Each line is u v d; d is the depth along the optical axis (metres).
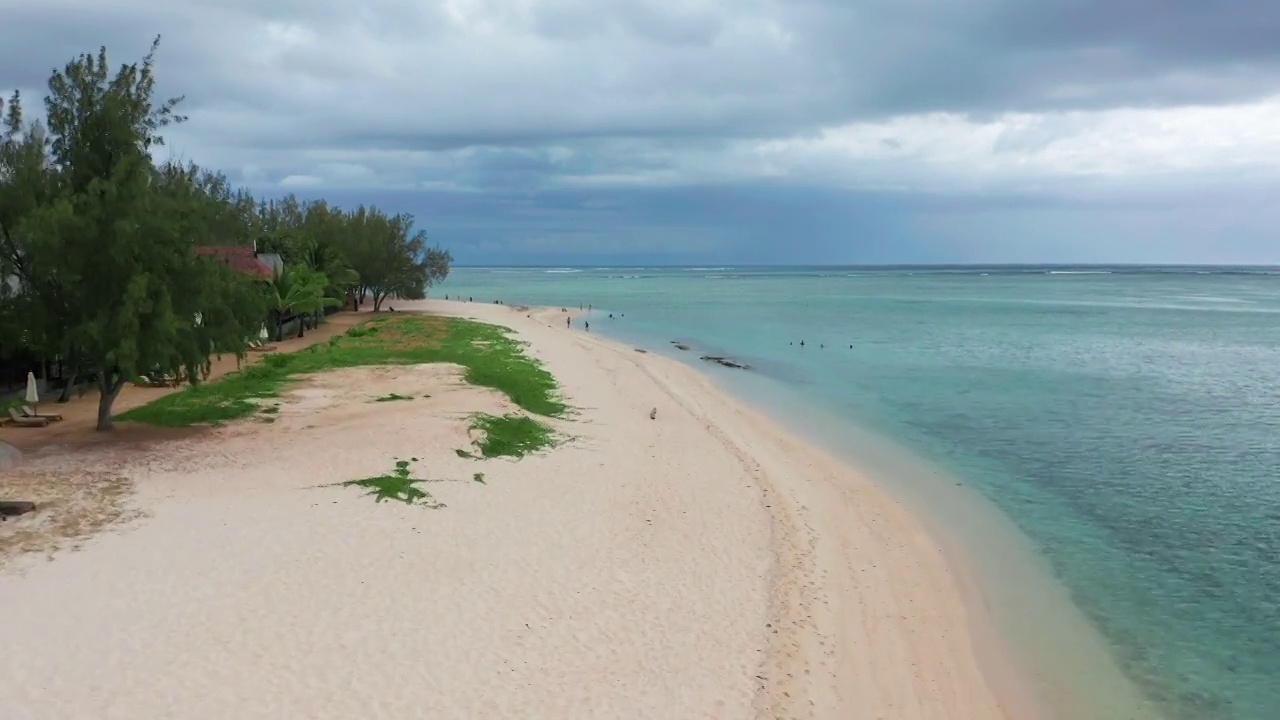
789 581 14.16
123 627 11.05
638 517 16.77
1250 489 20.59
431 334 48.44
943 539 16.95
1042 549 16.56
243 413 24.05
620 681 10.62
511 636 11.52
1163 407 31.41
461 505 16.64
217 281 21.34
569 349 44.47
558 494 17.83
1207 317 77.25
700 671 11.02
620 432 24.20
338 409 24.75
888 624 13.05
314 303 49.25
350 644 10.96
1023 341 55.59
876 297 117.62
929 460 23.27
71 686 9.62
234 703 9.47
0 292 19.92
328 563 13.45
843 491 19.89
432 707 9.69
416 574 13.27
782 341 55.53
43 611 11.40
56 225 18.58
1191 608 14.07
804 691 10.84
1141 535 17.39
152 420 22.88
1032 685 11.60
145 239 19.77
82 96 20.89
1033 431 27.09
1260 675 11.98
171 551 13.63
